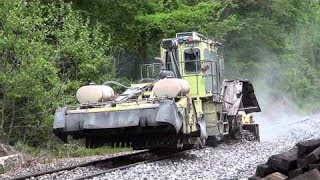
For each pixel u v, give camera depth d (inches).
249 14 1831.9
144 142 653.9
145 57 1242.0
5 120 820.6
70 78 956.0
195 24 1232.2
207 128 772.6
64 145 827.4
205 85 765.9
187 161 639.1
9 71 778.2
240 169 572.4
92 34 1045.8
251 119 997.2
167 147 673.0
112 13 1147.9
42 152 794.2
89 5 1113.4
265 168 414.0
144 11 1187.9
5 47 774.5
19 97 781.9
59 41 923.4
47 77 826.8
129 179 503.8
